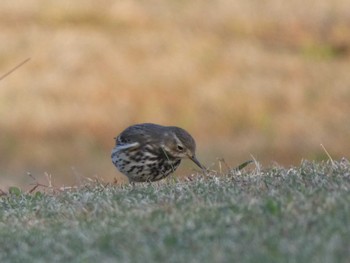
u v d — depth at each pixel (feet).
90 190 42.29
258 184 38.06
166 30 110.93
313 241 28.86
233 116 92.84
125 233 31.60
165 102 95.09
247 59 104.37
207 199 35.55
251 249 28.63
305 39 111.86
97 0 116.37
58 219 35.53
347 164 42.34
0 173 81.51
